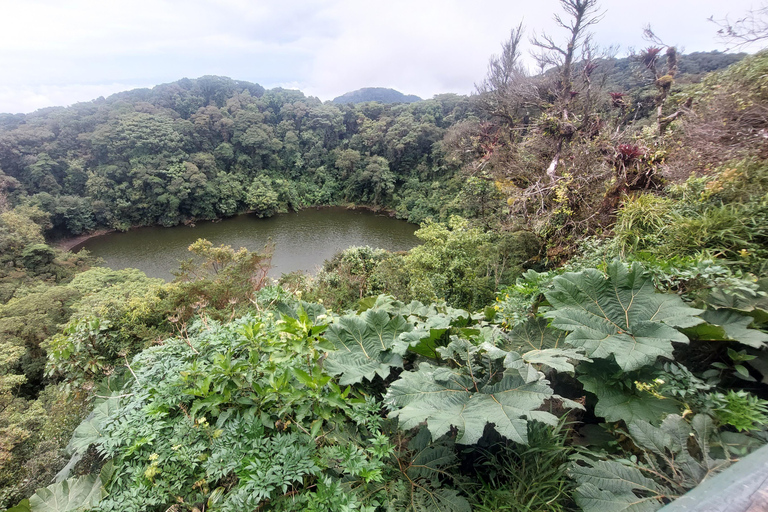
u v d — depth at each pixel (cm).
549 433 141
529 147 943
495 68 1461
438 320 188
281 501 124
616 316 163
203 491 136
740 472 68
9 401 782
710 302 167
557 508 123
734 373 149
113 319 451
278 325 162
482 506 130
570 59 1040
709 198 277
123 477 146
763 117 335
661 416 134
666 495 105
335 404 146
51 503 151
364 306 292
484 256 732
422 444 150
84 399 279
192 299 485
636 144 510
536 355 146
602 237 407
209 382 160
